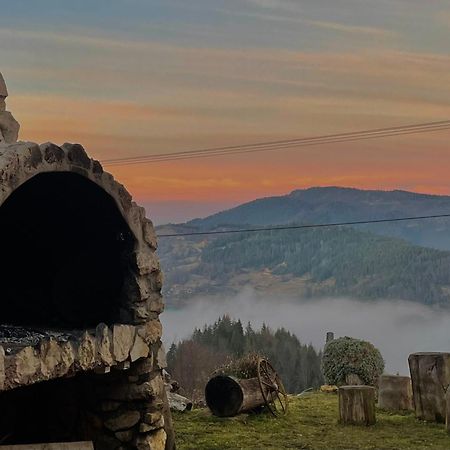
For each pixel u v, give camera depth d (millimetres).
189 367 28062
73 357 6043
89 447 6137
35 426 7371
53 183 6598
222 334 36688
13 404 7406
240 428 9414
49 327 7199
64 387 7305
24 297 7535
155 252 7172
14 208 6914
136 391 6957
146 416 6945
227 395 9875
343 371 14047
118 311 7023
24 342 6031
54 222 7152
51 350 5840
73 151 6293
